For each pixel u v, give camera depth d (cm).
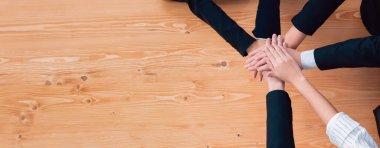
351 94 366
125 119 365
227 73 371
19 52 379
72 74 374
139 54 376
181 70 373
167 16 384
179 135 362
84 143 362
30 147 361
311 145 359
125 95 369
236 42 346
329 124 299
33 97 371
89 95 370
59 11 386
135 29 381
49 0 388
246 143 360
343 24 378
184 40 378
